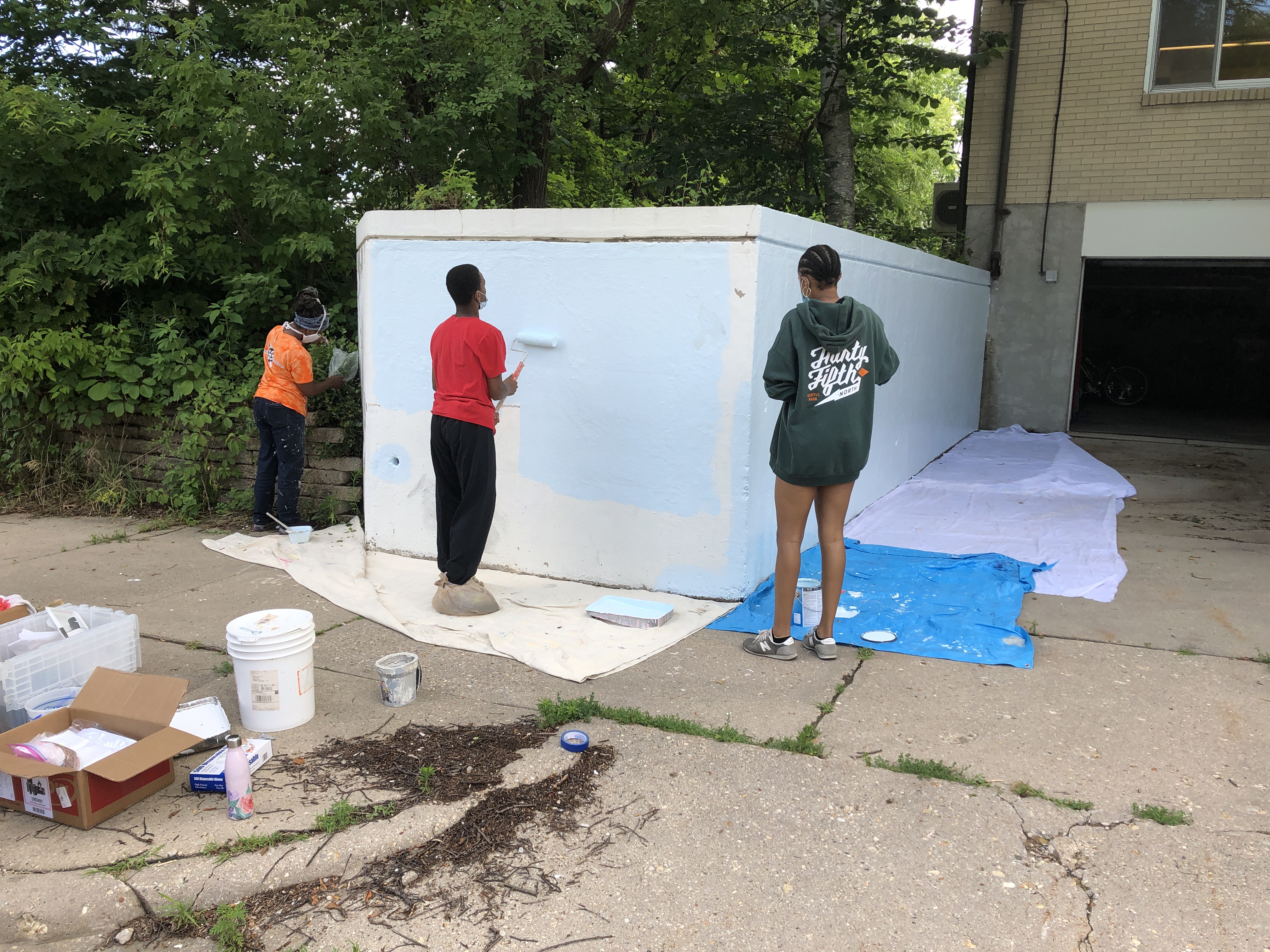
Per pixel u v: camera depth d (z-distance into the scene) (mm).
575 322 4914
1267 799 2793
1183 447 10617
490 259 5086
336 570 5332
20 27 7859
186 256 7387
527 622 4449
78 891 2361
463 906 2363
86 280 7137
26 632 3373
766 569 5059
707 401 4641
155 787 2828
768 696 3588
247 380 6848
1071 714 3402
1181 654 4023
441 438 4395
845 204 12320
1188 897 2334
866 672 3836
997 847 2561
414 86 8734
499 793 2842
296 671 3268
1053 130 10875
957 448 9953
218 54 8289
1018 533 6203
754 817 2725
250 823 2643
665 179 12492
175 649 4102
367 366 5602
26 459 7289
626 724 3326
